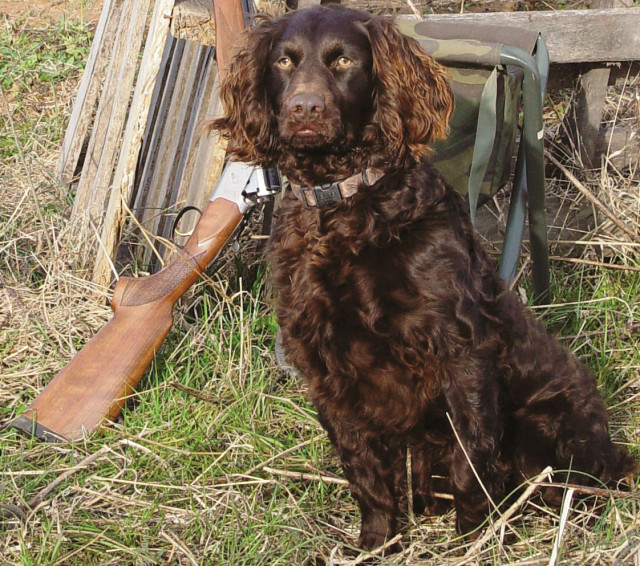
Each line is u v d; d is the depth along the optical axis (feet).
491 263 9.94
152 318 12.13
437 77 9.69
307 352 9.36
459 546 9.37
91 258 14.71
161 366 12.55
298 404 11.98
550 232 15.67
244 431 11.15
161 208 14.29
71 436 11.25
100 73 17.52
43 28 25.13
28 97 22.04
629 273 14.10
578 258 15.07
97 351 11.88
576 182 13.96
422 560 9.32
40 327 12.98
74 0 27.12
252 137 9.98
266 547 9.25
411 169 9.26
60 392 11.53
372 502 9.73
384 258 8.80
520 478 10.25
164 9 13.39
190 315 13.98
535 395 9.89
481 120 11.06
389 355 8.96
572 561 8.63
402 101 9.29
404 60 9.35
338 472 10.92
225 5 12.41
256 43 9.83
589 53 15.25
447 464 10.05
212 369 12.44
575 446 9.95
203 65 14.46
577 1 22.33
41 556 8.99
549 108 18.85
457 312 8.78
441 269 8.77
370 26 9.40
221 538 9.35
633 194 15.35
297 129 8.92
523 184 12.10
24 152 18.94
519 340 9.74
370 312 8.82
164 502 10.12
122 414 11.83
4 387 12.24
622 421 11.76
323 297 9.04
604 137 16.28
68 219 16.20
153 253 14.75
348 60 9.15
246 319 13.11
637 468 10.59
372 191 9.07
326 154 9.32
